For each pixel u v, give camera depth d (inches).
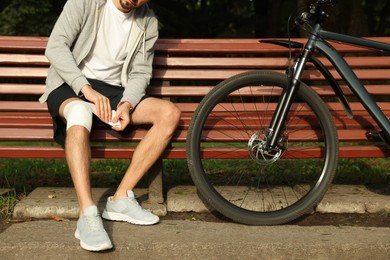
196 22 649.0
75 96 137.4
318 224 141.6
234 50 158.7
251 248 122.0
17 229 129.4
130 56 144.6
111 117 134.2
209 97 138.3
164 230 130.3
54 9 493.0
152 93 157.3
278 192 155.9
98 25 142.0
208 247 121.5
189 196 150.5
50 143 296.4
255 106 155.7
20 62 155.4
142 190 161.8
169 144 147.5
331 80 142.6
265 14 642.8
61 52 136.9
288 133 149.9
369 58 160.4
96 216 120.2
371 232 131.7
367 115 157.8
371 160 233.3
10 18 480.1
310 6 140.0
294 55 159.8
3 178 189.5
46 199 148.9
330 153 141.5
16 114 154.8
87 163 125.1
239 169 201.8
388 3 588.7
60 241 121.0
